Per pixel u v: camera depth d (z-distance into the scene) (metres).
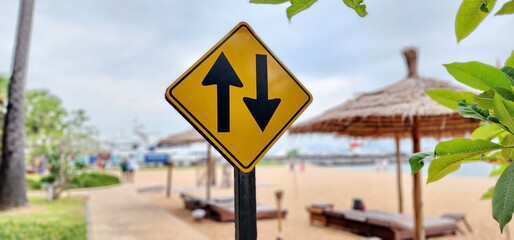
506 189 0.91
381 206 12.62
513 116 1.00
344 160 55.47
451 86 5.76
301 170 36.00
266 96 1.56
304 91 1.63
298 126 7.18
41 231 7.87
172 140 13.43
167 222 9.53
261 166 45.34
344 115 5.64
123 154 48.97
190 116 1.45
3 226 8.22
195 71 1.49
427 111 4.80
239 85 1.53
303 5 1.07
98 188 19.69
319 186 19.88
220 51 1.53
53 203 12.96
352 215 8.05
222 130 1.48
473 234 7.82
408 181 22.34
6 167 11.31
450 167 1.20
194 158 46.75
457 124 6.22
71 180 14.79
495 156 1.45
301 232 8.33
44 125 19.17
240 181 1.49
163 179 26.98
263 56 1.59
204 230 8.67
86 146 24.39
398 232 6.94
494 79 1.12
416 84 5.86
